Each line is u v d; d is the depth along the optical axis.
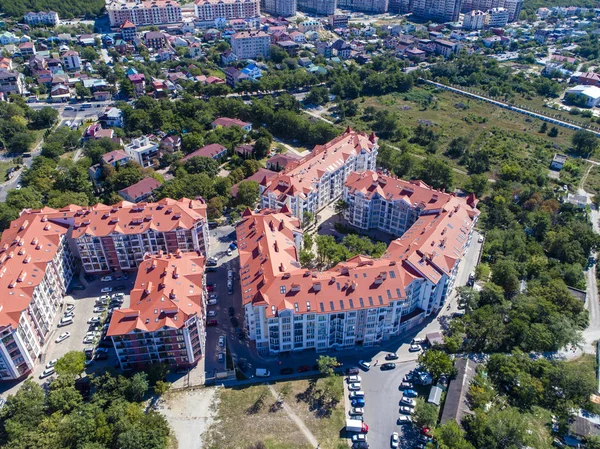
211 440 177.38
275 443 176.00
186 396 194.75
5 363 194.38
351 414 187.12
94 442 167.75
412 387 198.62
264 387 198.88
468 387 192.50
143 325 193.25
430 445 167.62
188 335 197.12
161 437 169.75
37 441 166.25
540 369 198.62
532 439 172.12
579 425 180.88
